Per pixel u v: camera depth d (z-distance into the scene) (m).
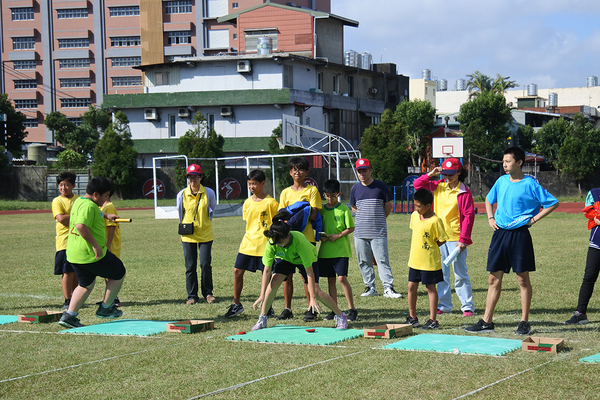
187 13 69.06
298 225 6.95
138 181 43.78
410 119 46.47
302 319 7.14
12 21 75.50
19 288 9.54
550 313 7.12
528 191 5.96
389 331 5.91
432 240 6.39
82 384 4.58
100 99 74.38
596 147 42.66
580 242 14.90
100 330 6.47
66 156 49.12
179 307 7.99
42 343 5.91
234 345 5.71
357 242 8.84
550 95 87.19
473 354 5.16
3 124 57.06
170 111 47.31
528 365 4.80
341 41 53.25
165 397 4.25
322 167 41.56
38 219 26.53
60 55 74.50
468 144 45.84
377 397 4.15
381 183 8.88
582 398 4.01
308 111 47.19
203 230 8.35
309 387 4.38
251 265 7.36
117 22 73.31
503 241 6.02
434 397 4.11
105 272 6.88
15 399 4.26
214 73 46.25
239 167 41.84
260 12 50.81
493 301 6.18
